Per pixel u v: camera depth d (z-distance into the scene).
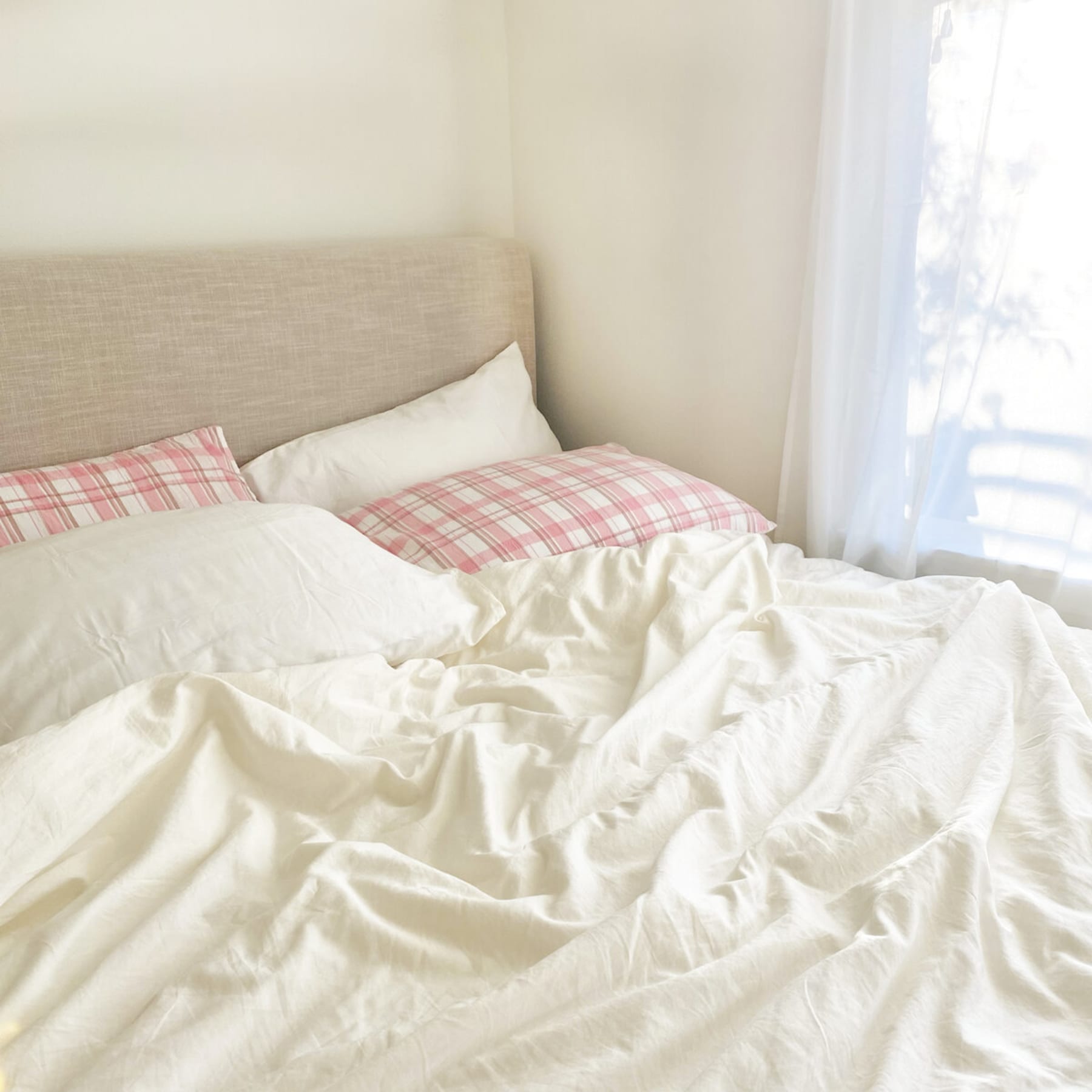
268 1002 0.93
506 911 1.01
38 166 2.02
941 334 1.97
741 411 2.43
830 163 2.00
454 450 2.35
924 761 1.25
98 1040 0.92
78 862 1.13
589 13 2.46
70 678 1.36
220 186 2.27
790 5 2.10
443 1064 0.85
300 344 2.28
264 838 1.19
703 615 1.69
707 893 1.06
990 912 1.02
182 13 2.14
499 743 1.41
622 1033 0.87
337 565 1.64
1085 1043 0.88
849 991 0.90
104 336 2.00
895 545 2.13
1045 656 1.50
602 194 2.57
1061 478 1.89
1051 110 1.75
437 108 2.58
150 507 1.89
